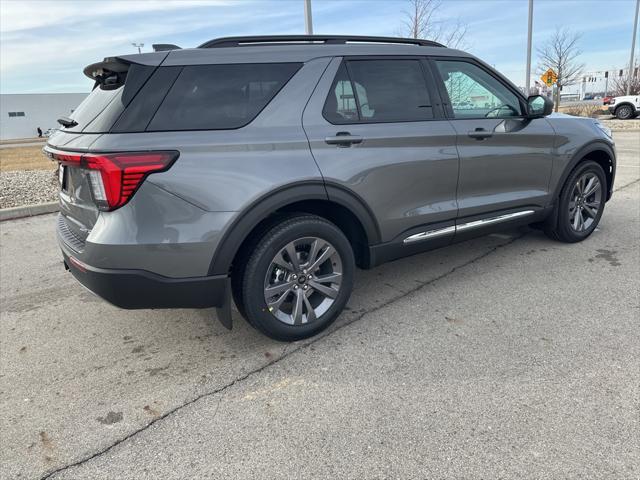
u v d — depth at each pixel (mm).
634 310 3445
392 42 3598
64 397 2750
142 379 2898
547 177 4398
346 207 3164
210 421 2492
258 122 2871
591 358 2875
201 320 3637
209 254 2725
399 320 3479
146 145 2576
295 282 3111
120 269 2611
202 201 2676
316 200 3125
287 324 3127
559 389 2598
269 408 2570
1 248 5707
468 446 2225
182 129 2691
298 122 2984
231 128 2793
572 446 2189
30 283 4551
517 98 4168
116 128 2600
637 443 2189
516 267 4371
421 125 3484
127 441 2375
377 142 3248
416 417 2438
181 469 2182
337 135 3088
